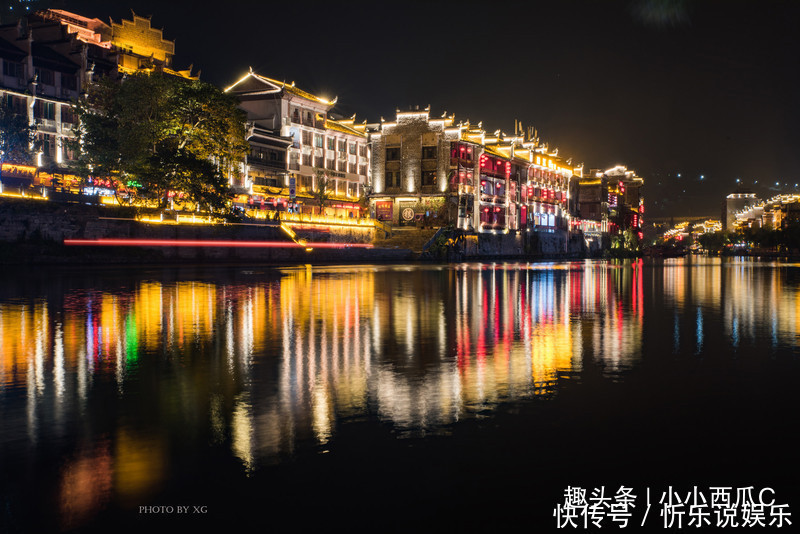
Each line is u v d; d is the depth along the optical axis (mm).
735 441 7535
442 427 8055
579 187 163750
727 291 33469
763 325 18719
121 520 5535
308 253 76125
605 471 6609
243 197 79812
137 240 56250
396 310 22188
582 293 31250
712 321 19672
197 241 61719
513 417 8539
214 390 10141
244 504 5832
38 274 40344
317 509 5723
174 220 60500
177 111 60844
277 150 89188
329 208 97125
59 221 50688
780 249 181125
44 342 14938
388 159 108000
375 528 5379
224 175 70125
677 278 48031
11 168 54906
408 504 5824
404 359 12906
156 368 11938
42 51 65875
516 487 6207
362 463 6789
